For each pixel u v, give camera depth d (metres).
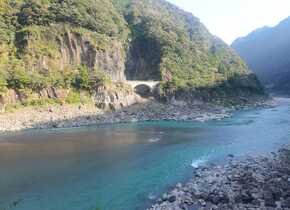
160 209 37.47
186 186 45.44
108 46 160.50
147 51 187.62
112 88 142.62
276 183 42.84
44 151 68.75
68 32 151.25
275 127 99.19
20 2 156.62
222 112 140.88
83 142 78.44
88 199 42.69
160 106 147.88
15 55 137.25
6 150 70.12
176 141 79.00
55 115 118.19
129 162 59.66
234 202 38.12
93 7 169.38
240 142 77.19
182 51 190.38
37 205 41.06
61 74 138.00
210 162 59.50
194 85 168.88
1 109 111.50
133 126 106.75
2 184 48.56
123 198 42.84
